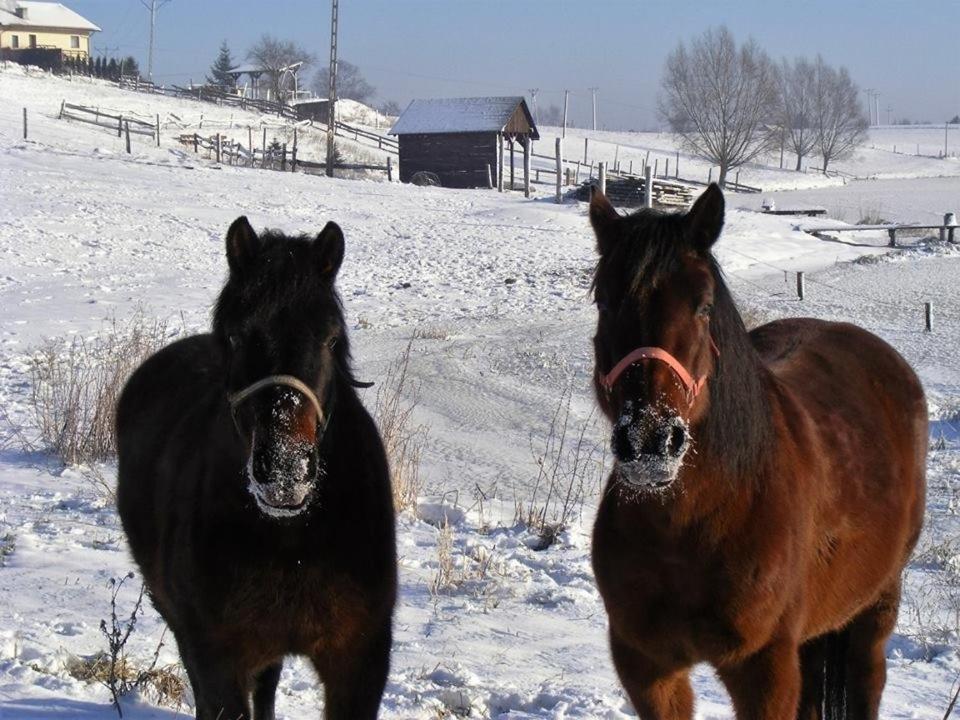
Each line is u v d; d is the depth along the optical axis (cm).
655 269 329
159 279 2131
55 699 449
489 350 1512
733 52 6562
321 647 391
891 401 493
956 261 2603
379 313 1869
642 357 323
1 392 1190
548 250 2658
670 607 362
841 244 3008
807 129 9525
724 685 375
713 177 7900
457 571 668
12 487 845
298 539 373
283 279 357
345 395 402
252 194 3419
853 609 437
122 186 3300
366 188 3941
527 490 903
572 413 1173
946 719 412
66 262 2278
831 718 465
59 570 631
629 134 12700
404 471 842
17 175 3266
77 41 9244
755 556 351
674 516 348
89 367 1215
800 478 379
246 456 368
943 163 11406
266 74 10638
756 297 2020
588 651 555
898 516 452
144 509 462
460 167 4988
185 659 430
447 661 526
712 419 345
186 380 492
